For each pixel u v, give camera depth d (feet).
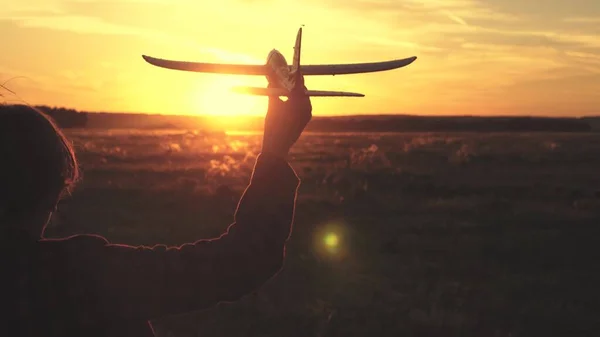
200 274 5.49
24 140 5.11
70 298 5.31
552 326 32.04
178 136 355.56
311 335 29.73
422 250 49.44
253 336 29.53
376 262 44.78
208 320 31.32
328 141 322.75
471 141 286.05
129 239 51.06
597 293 38.52
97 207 66.64
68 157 5.47
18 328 5.20
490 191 90.12
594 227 61.05
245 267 5.59
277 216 5.68
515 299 36.60
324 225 59.16
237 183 97.96
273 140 5.80
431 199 81.30
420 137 391.86
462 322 31.81
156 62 10.20
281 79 7.48
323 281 38.91
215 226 58.44
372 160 152.87
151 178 103.14
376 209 70.95
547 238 55.11
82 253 5.45
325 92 11.64
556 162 150.51
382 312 33.09
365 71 8.52
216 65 10.09
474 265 44.78
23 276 5.24
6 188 5.10
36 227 5.40
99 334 5.40
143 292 5.41
